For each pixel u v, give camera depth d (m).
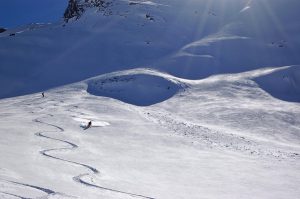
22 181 18.89
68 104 59.41
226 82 82.25
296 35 118.19
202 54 103.94
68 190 18.73
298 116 61.62
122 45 118.44
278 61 102.19
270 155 38.38
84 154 30.31
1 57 113.25
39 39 127.94
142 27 131.88
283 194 24.23
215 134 46.94
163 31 128.75
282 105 68.38
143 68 93.69
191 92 75.25
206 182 25.75
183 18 140.25
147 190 21.80
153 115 56.47
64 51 117.38
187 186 24.14
